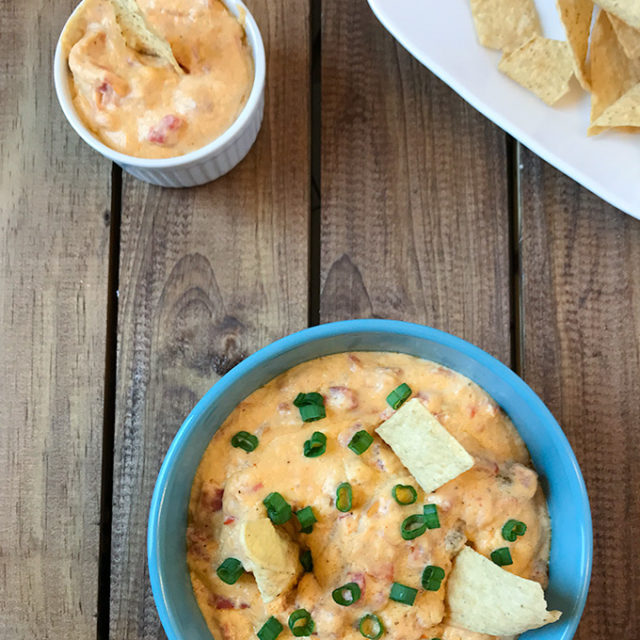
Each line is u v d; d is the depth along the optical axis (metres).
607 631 0.40
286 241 0.41
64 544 0.40
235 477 0.35
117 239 0.42
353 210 0.42
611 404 0.41
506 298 0.41
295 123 0.42
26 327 0.41
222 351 0.41
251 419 0.36
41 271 0.41
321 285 0.41
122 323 0.41
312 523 0.34
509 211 0.42
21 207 0.41
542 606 0.31
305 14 0.42
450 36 0.40
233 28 0.37
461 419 0.36
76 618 0.39
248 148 0.41
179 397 0.40
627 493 0.40
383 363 0.37
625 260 0.41
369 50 0.42
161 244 0.41
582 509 0.34
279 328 0.41
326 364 0.37
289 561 0.33
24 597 0.40
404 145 0.42
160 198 0.41
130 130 0.36
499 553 0.34
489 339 0.41
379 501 0.34
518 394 0.35
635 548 0.40
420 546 0.34
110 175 0.41
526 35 0.39
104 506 0.41
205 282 0.41
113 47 0.36
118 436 0.40
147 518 0.40
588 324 0.41
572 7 0.38
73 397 0.40
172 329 0.41
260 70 0.37
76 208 0.41
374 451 0.35
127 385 0.40
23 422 0.40
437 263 0.41
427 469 0.33
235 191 0.42
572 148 0.40
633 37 0.38
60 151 0.42
